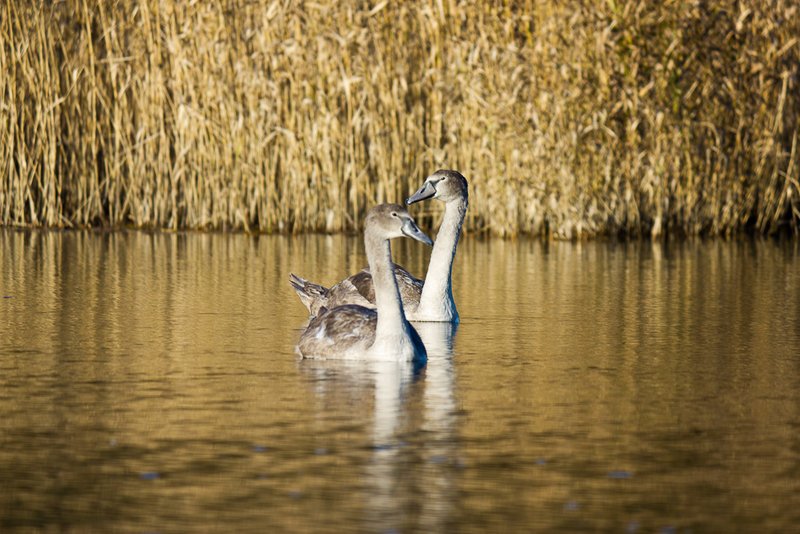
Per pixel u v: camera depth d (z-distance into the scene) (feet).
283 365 34.83
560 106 79.77
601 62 79.87
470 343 39.40
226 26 79.66
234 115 80.23
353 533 20.08
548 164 80.69
